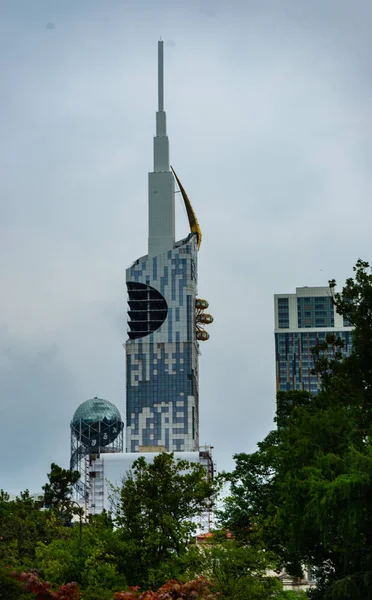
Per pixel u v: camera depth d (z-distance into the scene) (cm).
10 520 16350
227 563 9400
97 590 7219
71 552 12300
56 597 6062
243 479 13150
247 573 9531
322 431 10062
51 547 12762
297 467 9938
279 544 11312
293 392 14188
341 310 11369
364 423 10112
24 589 6106
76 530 14450
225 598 8762
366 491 8288
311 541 9631
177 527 11800
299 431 10412
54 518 16988
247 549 9831
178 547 11675
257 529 11331
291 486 9100
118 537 12012
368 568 8600
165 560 11675
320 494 8506
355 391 10912
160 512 12019
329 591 8588
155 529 11806
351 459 8869
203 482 12331
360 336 10788
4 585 6059
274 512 12006
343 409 10525
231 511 12950
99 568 11094
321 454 9538
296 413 11619
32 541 16250
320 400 12019
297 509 9162
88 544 12512
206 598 6034
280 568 11400
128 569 11631
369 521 8344
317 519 8462
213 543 10175
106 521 13525
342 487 8250
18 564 13800
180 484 12294
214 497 12475
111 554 11612
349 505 8262
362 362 10688
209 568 9469
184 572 9919
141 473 12781
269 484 13000
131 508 12075
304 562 11012
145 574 11600
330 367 11944
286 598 10219
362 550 8888
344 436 9975
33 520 16912
